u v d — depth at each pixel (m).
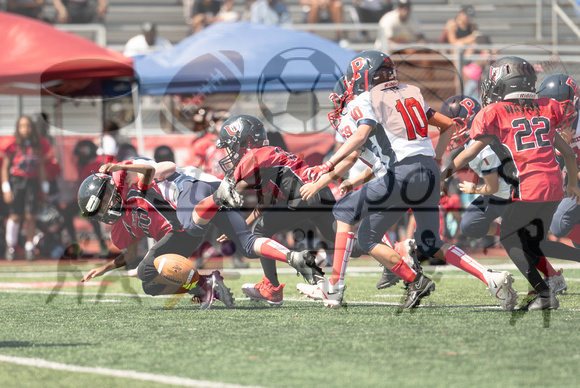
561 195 17.16
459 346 12.86
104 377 10.95
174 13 57.78
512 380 10.53
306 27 41.94
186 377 10.89
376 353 12.40
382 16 50.47
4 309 18.69
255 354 12.45
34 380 10.82
